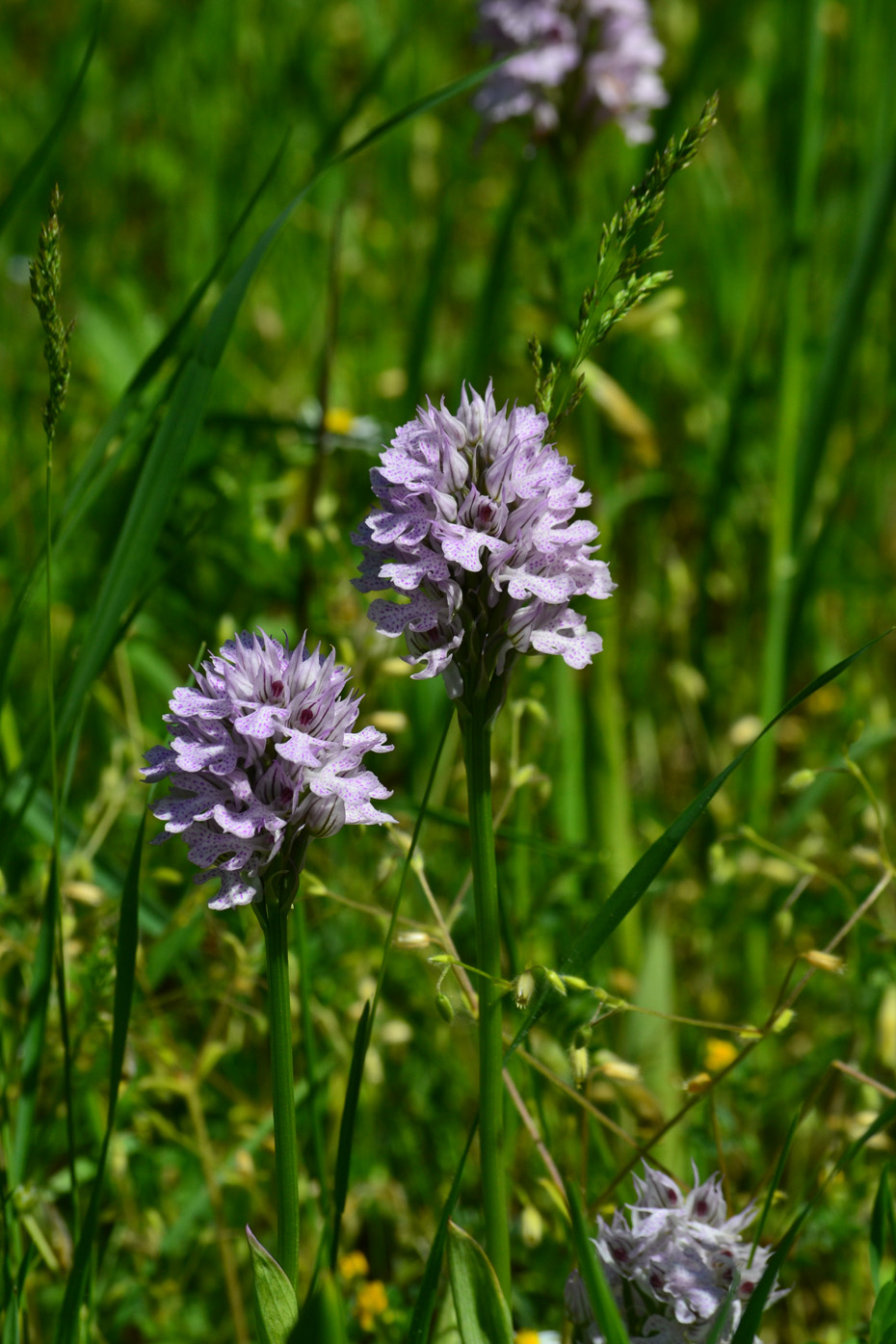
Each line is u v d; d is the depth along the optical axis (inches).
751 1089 38.5
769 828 43.8
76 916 39.6
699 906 41.0
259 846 32.5
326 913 37.6
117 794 38.9
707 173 58.0
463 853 41.3
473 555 32.2
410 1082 39.2
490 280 44.3
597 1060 35.7
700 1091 34.7
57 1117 36.9
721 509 47.4
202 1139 36.5
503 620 32.7
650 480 54.6
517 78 42.4
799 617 44.6
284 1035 32.8
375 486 32.8
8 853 36.5
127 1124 37.9
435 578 32.5
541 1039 38.4
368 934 39.9
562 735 41.3
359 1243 38.6
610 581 32.8
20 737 40.1
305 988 35.4
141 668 43.6
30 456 55.9
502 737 40.8
